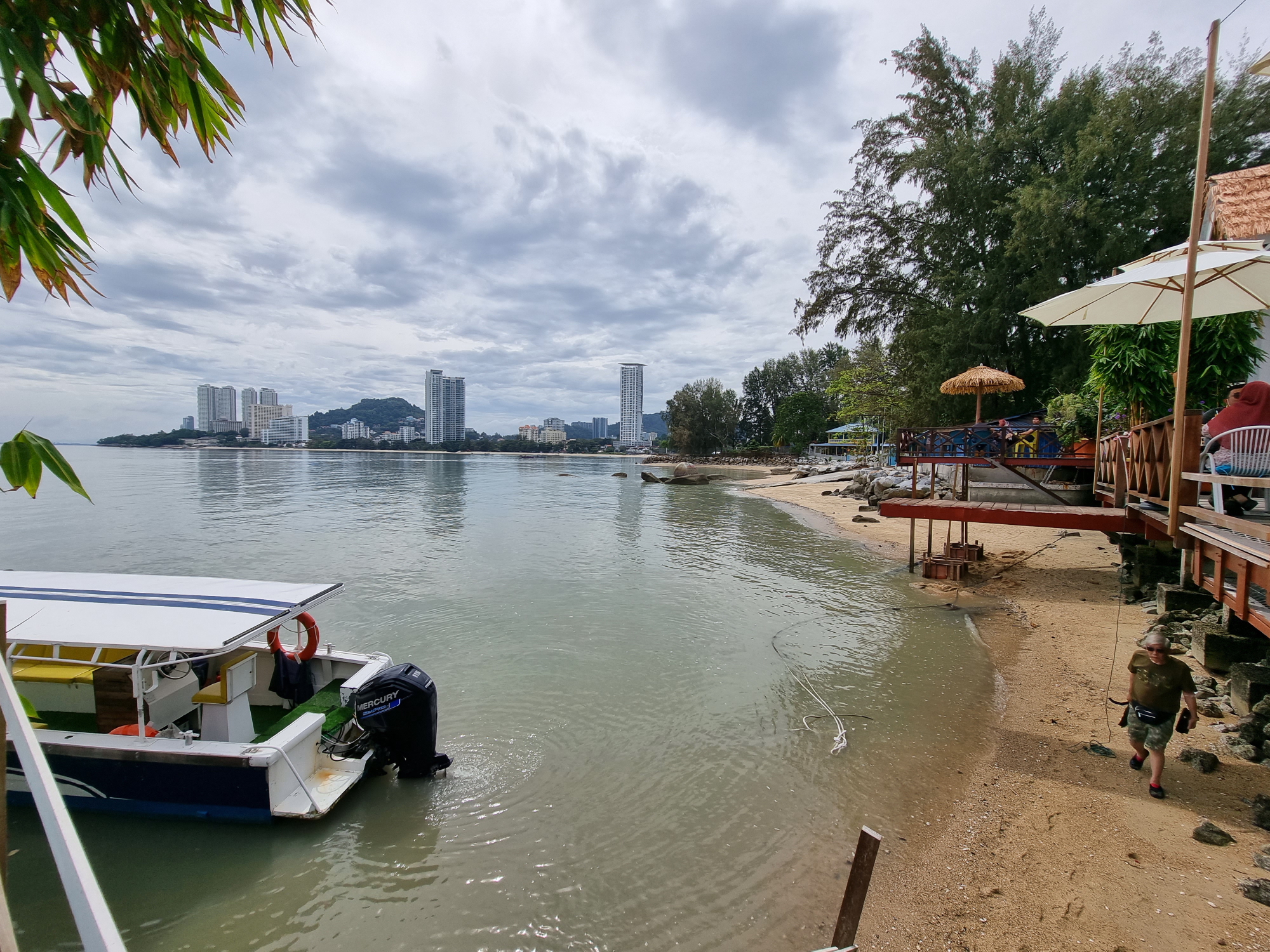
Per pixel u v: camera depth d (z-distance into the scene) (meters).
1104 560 15.57
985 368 16.38
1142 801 5.56
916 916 4.53
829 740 7.27
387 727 6.26
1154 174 20.17
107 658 6.05
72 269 2.05
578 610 12.94
